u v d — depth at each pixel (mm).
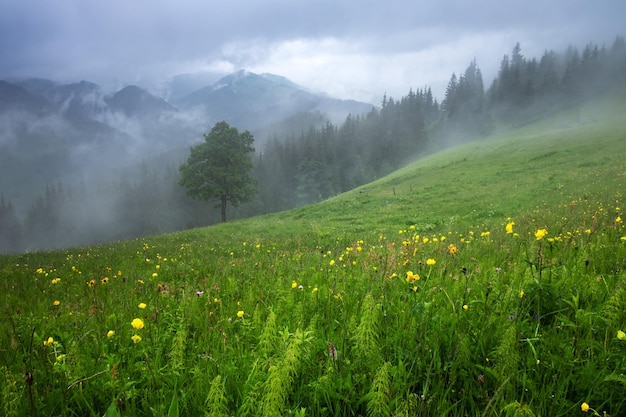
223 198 57062
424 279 4152
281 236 22031
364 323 2383
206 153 55281
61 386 2207
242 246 16062
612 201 15344
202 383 2211
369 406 1863
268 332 2451
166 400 2174
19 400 2088
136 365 2621
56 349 2906
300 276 5609
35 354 2863
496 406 1884
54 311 4781
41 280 8781
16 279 9133
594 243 4980
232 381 2264
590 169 32781
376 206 33594
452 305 3002
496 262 4887
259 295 4668
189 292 4910
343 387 2186
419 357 2385
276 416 1711
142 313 4109
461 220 20844
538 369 2199
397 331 2736
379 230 20156
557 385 2039
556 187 26672
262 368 2189
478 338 2520
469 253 6148
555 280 3285
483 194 29969
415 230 18516
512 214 19969
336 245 13461
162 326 3572
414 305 3104
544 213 15867
